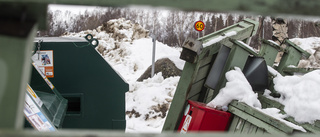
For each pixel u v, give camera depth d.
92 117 5.04
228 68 4.11
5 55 0.79
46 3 0.77
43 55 4.99
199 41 4.02
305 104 3.55
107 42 24.86
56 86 5.01
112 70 5.07
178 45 35.16
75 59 5.04
